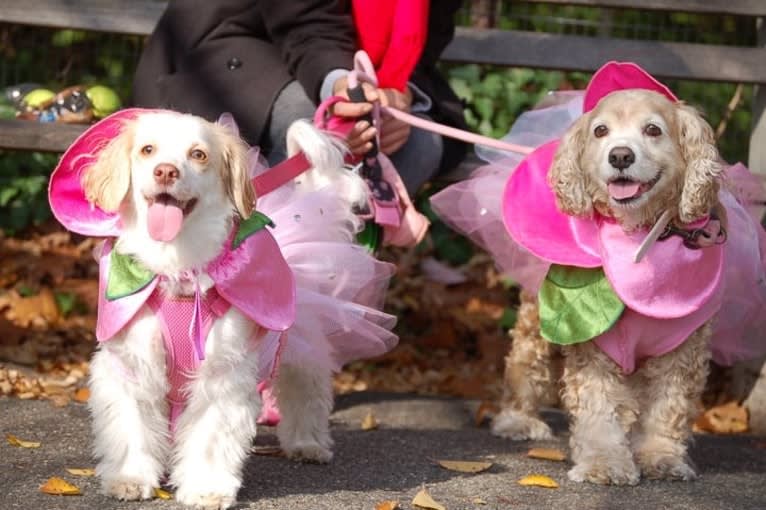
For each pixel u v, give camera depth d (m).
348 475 4.04
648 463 4.27
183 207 3.44
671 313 4.14
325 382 4.23
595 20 8.11
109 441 3.57
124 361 3.52
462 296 7.41
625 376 4.38
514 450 4.73
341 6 5.15
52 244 7.52
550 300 4.31
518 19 8.05
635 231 4.20
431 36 5.44
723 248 4.32
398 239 4.88
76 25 6.04
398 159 5.20
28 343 6.32
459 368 6.83
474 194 4.86
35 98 6.29
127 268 3.50
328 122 4.77
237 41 5.25
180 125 3.49
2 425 4.46
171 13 5.46
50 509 3.42
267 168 4.53
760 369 5.62
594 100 4.49
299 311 4.08
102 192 3.50
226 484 3.51
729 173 4.77
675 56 6.09
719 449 4.96
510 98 7.57
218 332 3.49
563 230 4.31
